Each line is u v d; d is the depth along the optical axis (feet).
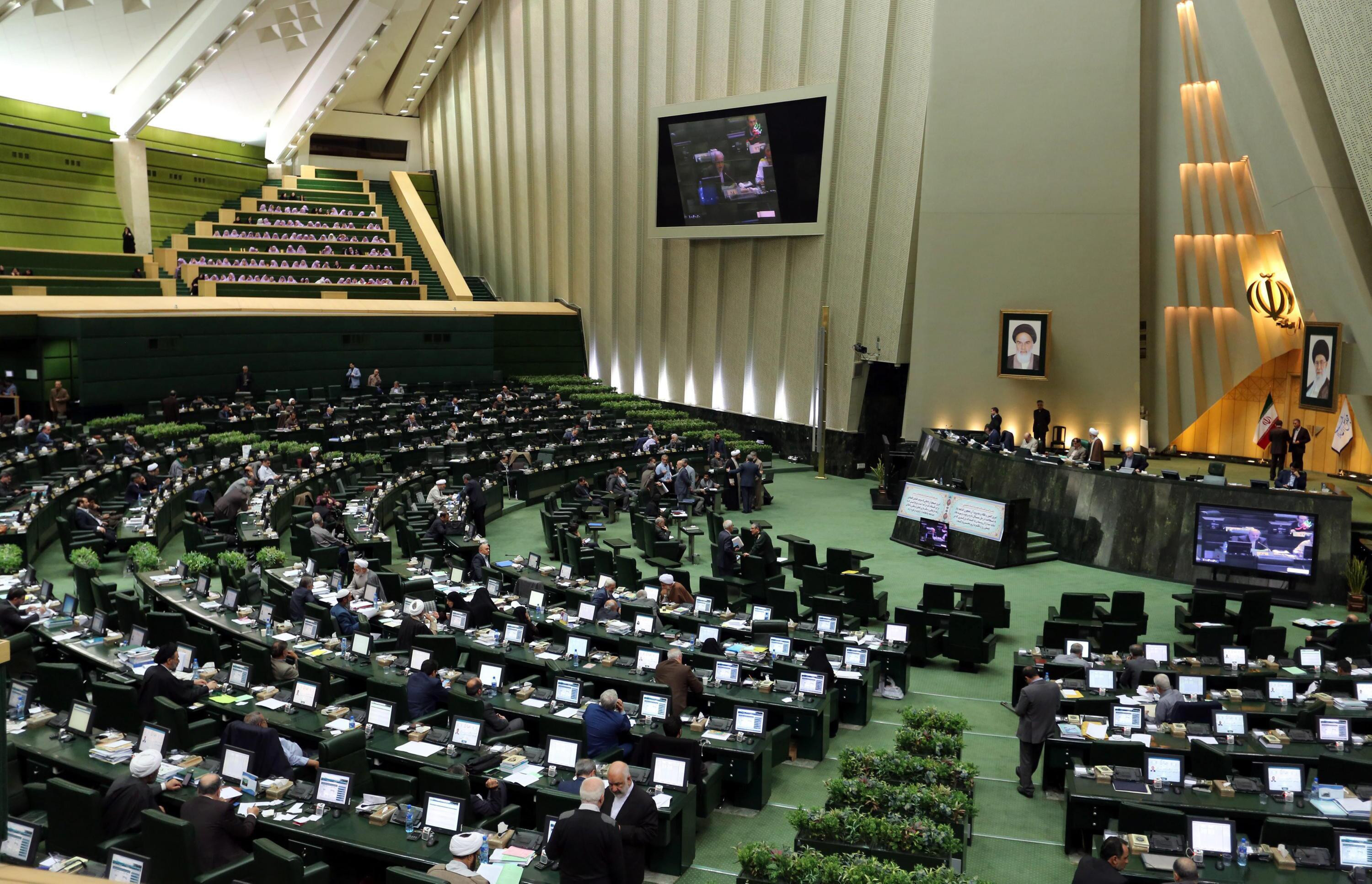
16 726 36.68
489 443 106.93
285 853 26.76
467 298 149.69
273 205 162.30
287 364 120.16
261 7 134.82
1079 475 77.92
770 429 122.62
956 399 100.37
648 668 45.34
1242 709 42.04
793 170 112.57
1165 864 29.01
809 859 27.37
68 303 101.30
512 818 32.65
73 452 84.89
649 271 136.15
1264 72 73.82
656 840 30.94
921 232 99.86
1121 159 92.07
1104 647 53.16
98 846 29.40
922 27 100.73
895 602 67.46
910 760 35.32
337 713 39.37
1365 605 64.08
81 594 55.06
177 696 39.32
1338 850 28.78
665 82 126.82
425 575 62.18
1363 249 71.31
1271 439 83.25
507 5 153.89
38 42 122.52
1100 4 90.74
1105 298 94.17
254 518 70.95
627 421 124.57
